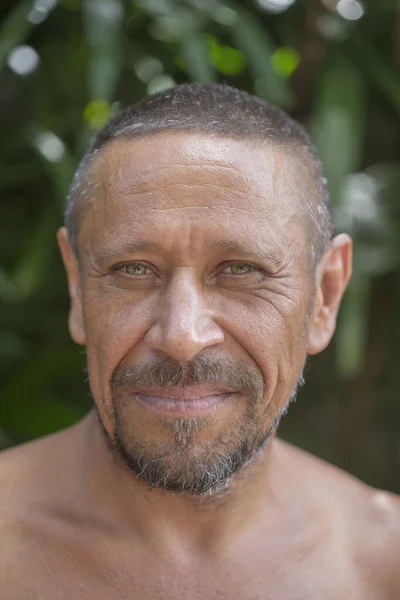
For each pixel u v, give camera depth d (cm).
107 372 107
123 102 214
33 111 209
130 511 115
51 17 204
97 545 114
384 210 198
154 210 103
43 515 117
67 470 121
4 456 126
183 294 102
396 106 205
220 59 209
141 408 104
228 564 116
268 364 107
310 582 119
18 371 205
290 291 109
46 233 194
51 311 217
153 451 104
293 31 214
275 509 123
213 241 103
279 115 122
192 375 102
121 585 113
